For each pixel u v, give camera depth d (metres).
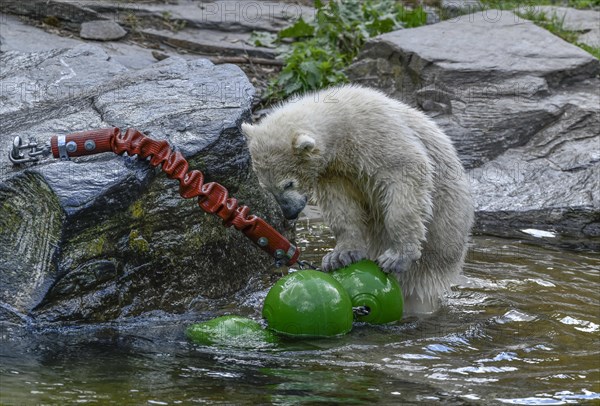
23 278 9.70
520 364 8.99
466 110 18.00
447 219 10.99
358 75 19.97
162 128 11.36
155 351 9.09
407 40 19.73
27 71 14.62
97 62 15.12
